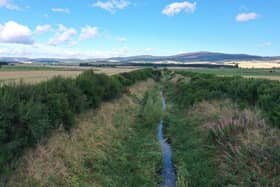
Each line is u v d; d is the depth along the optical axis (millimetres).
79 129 9359
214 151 7938
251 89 13031
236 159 6789
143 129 12500
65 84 10461
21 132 6426
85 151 8094
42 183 5820
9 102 6309
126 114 15094
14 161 5973
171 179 7223
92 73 15570
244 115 9359
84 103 11172
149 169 7664
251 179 5949
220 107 12625
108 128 11047
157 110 16125
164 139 11078
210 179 6637
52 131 8062
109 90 15820
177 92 26156
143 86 35156
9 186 5355
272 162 6129
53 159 6844
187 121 13148
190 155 8422
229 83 17391
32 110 6816
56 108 8422
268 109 10180
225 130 8469
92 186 6363
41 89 8633
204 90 17766
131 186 6672
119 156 8500
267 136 7344
